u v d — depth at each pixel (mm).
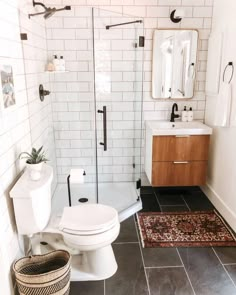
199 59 3115
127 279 1929
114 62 2986
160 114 3256
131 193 3119
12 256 1682
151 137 2922
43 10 2566
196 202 3084
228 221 2625
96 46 2900
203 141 2898
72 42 2865
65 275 1628
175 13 2838
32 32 2238
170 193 3312
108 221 1849
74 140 3129
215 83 2852
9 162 1669
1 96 1532
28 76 2104
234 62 2486
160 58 3062
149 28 2990
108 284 1887
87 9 2781
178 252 2211
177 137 2861
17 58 1837
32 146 2205
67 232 1794
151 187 3457
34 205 1645
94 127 3105
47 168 1951
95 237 1776
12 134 1726
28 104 2096
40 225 1723
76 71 2961
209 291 1816
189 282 1896
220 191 2857
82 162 3186
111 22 2846
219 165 2879
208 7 2957
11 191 1604
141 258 2145
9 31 1684
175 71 3113
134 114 3162
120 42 2928
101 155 3205
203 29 3023
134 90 3092
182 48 3047
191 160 2943
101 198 2982
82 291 1833
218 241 2346
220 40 2713
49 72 2795
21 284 1562
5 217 1585
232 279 1922
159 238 2393
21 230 1702
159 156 2908
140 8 2930
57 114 3043
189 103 3244
